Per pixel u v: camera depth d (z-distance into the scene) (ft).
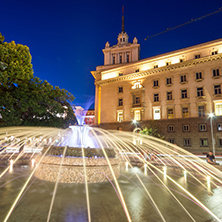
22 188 18.47
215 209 14.73
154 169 38.27
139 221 11.94
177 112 113.50
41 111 53.62
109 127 134.21
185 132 107.65
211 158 41.52
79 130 34.32
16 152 63.82
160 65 124.36
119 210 13.69
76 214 12.62
